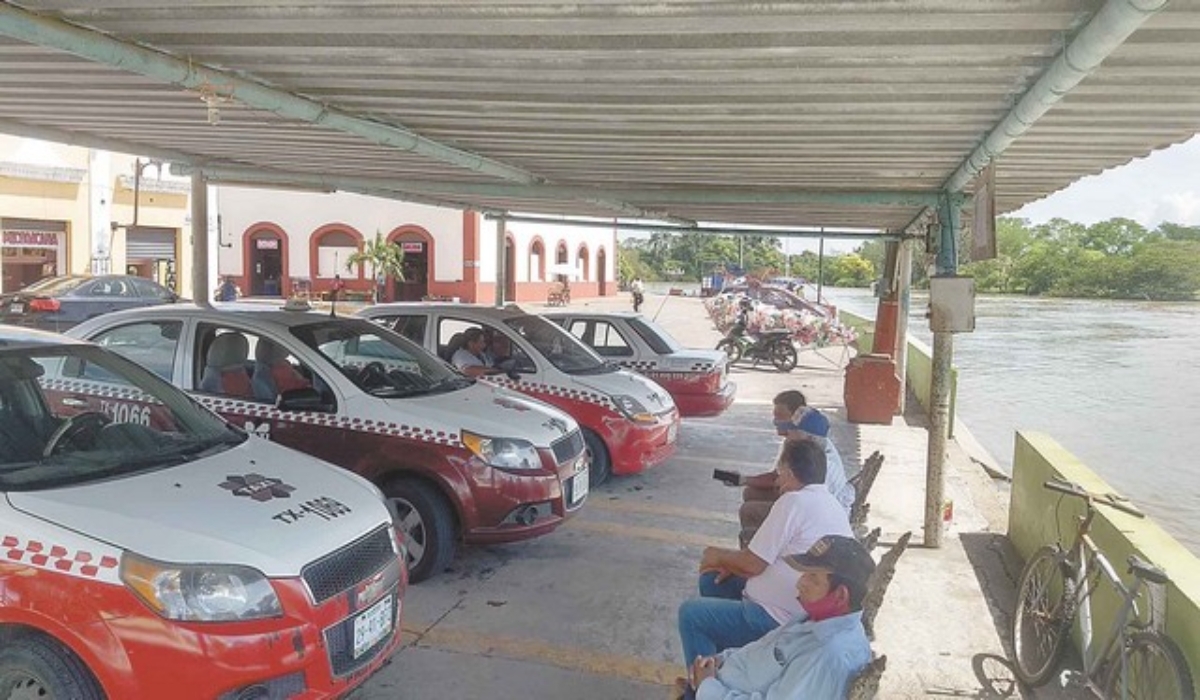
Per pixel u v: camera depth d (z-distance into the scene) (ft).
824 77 15.01
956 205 27.48
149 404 14.79
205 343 20.02
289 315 21.15
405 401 19.48
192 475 12.57
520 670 15.24
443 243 121.60
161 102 20.33
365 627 12.19
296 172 33.60
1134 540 14.44
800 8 11.33
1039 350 96.27
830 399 49.01
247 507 11.90
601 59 14.52
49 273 75.56
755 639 12.71
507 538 18.92
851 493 18.33
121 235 81.92
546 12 12.03
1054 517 19.10
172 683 10.15
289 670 10.86
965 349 97.45
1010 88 14.97
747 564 13.06
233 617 10.50
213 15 12.75
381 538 13.00
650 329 36.81
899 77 14.71
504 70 15.52
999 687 15.61
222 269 129.18
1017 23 11.48
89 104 21.01
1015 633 16.47
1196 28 11.23
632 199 31.50
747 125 19.42
